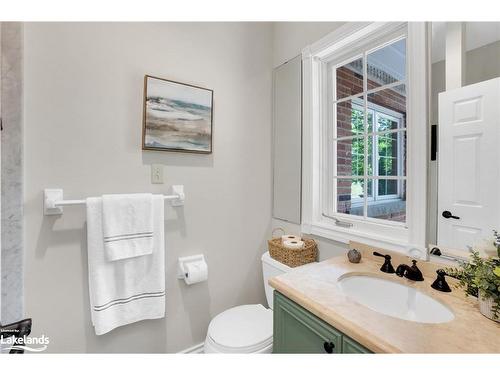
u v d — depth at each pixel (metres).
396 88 1.27
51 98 1.13
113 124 1.28
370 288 1.08
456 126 0.96
